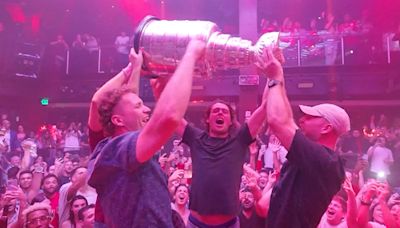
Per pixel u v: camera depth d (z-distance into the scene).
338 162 1.74
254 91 11.73
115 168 1.36
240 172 2.38
